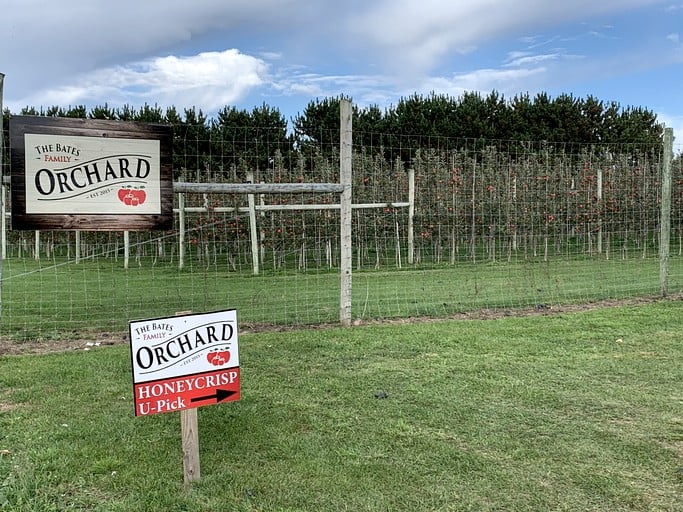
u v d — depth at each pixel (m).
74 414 4.09
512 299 8.94
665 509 2.89
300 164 15.30
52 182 5.00
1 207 6.11
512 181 15.57
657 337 6.26
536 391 4.58
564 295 9.21
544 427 3.89
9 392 4.55
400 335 6.38
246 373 5.05
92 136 5.07
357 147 18.88
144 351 2.94
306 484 3.12
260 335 6.42
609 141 26.03
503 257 14.91
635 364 5.29
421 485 3.12
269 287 10.61
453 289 10.09
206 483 3.12
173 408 3.03
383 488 3.08
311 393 4.55
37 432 3.76
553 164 18.05
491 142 23.17
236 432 3.79
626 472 3.27
